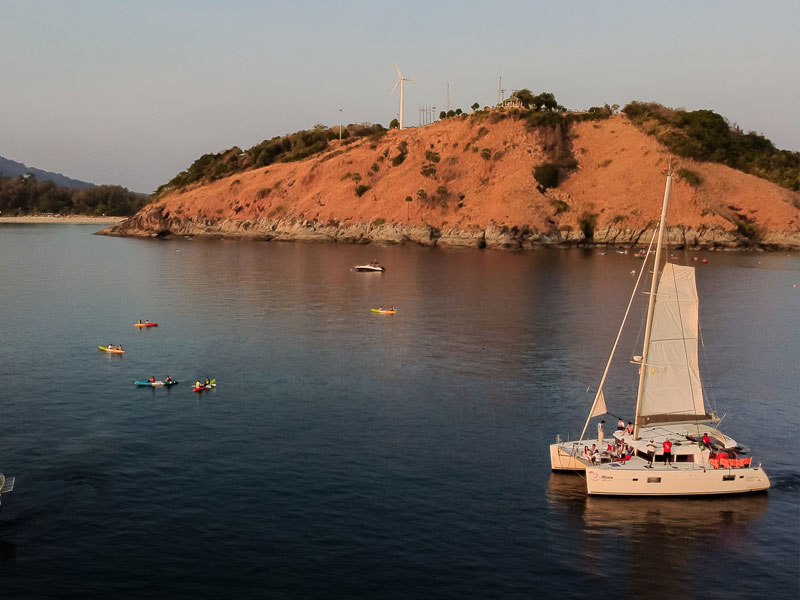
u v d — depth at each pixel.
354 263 184.50
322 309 110.00
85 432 53.09
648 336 45.09
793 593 33.53
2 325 95.06
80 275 156.12
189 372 71.19
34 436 52.03
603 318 102.38
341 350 81.31
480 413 58.69
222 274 158.38
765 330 95.06
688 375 46.09
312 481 44.78
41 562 34.97
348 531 38.44
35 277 152.12
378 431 54.12
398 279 149.50
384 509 41.03
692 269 44.59
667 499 42.81
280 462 47.78
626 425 49.66
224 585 33.22
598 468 42.78
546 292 129.25
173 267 173.88
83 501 41.47
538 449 50.78
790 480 45.75
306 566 34.94
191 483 44.22
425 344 84.62
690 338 45.59
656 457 43.84
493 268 172.50
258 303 115.75
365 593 32.78
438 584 33.62
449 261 191.50
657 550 37.06
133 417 56.81
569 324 97.62
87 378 68.56
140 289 132.50
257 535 37.84
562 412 59.25
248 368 73.00
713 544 37.72
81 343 84.31
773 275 160.88
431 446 51.09
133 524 38.84
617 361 76.69
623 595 33.16
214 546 36.66
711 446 44.72
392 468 47.00
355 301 118.06
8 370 70.94
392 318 102.06
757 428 55.69
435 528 38.94
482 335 89.94
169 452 49.31
